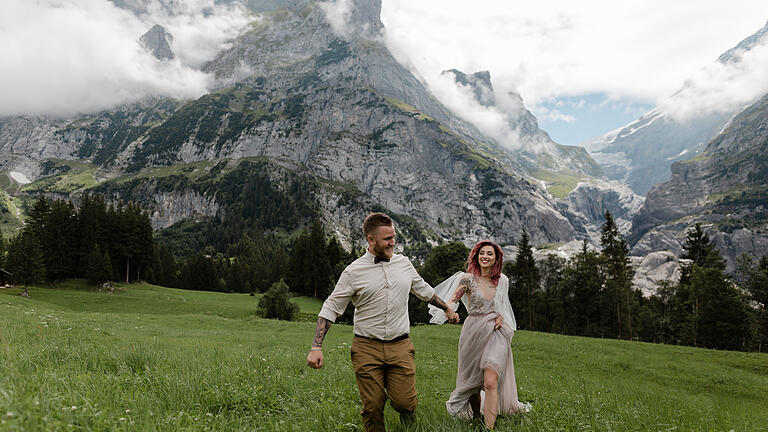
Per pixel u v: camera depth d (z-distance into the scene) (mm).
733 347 48531
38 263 62969
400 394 4078
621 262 58250
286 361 9367
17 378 3508
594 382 16375
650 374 22734
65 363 5797
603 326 60656
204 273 101562
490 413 4613
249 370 6621
